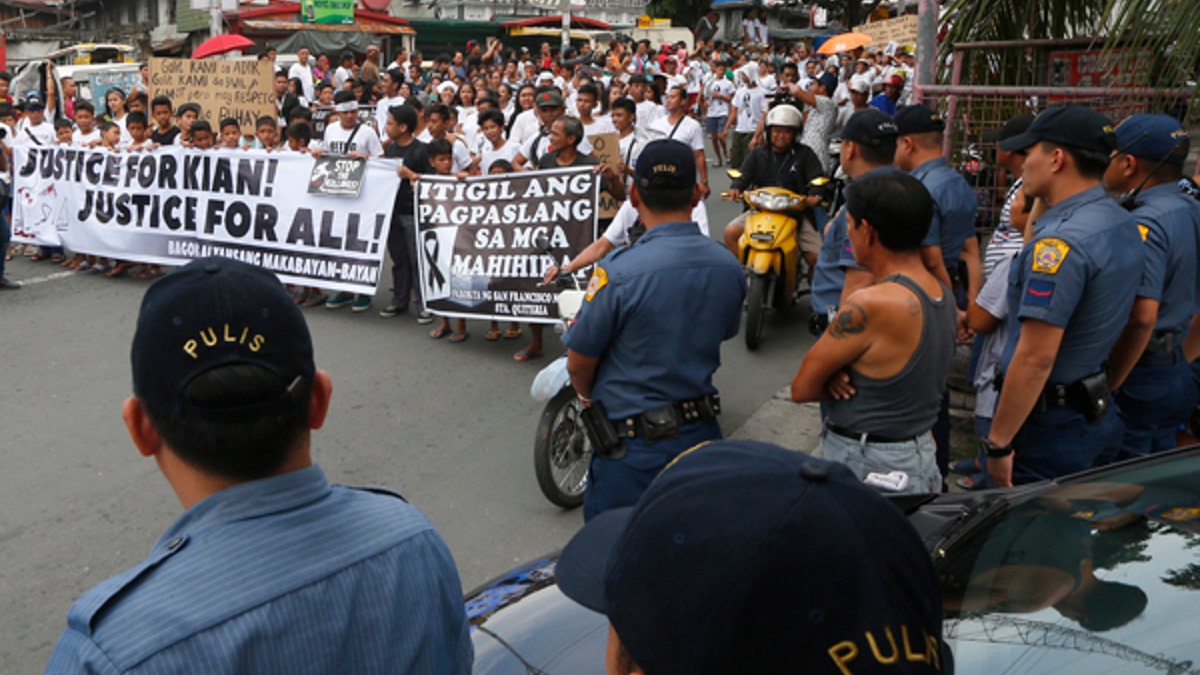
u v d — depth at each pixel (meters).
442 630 1.53
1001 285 3.99
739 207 12.33
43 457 5.40
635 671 1.09
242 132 10.12
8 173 9.83
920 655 0.99
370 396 6.26
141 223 9.07
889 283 2.86
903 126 4.31
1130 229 3.12
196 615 1.30
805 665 0.96
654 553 1.03
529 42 40.31
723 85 16.45
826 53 18.83
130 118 9.24
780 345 7.27
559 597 2.57
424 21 37.56
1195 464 2.46
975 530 2.39
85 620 1.31
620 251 3.16
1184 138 3.45
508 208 7.06
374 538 1.47
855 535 0.99
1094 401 3.19
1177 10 4.44
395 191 7.73
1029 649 1.89
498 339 7.41
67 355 7.10
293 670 1.34
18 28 49.03
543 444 4.59
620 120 7.76
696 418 3.13
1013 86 6.12
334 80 19.53
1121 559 2.06
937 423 4.09
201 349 1.36
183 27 38.34
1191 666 1.73
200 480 1.42
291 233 8.24
